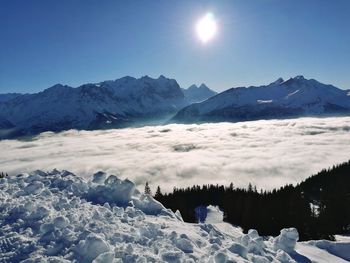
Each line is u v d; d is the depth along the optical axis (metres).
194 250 11.51
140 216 14.50
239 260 11.26
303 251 14.96
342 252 16.12
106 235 11.22
